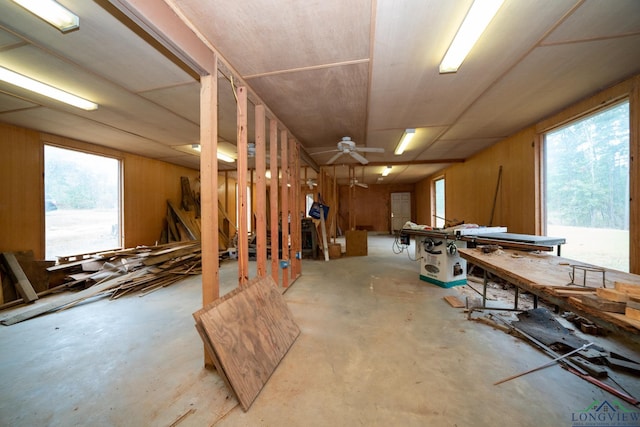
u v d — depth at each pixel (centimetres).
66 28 160
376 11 158
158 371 183
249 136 413
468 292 346
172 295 353
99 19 158
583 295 123
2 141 331
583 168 303
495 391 158
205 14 156
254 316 195
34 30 166
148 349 213
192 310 298
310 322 259
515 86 257
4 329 251
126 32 170
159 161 579
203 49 175
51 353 207
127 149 479
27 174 354
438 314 275
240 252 223
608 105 262
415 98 284
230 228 811
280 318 223
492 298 317
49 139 377
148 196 548
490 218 493
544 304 291
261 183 281
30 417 143
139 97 267
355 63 215
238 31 173
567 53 202
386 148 513
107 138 405
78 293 325
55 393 162
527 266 191
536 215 365
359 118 345
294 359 195
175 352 208
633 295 107
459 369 180
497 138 443
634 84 234
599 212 282
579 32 177
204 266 181
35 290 343
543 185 363
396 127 384
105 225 466
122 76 226
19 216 345
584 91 267
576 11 158
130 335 237
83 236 430
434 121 359
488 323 247
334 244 630
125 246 491
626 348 199
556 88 262
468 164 597
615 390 154
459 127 384
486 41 188
